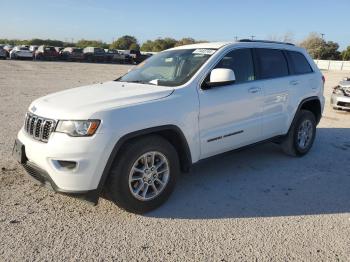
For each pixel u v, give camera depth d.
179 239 3.57
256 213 4.18
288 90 5.80
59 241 3.45
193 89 4.44
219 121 4.70
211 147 4.67
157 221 3.92
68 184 3.63
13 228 3.65
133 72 5.38
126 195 3.88
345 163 6.12
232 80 4.46
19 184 4.70
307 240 3.61
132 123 3.80
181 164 4.49
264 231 3.77
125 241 3.50
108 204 4.26
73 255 3.24
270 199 4.58
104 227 3.75
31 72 24.27
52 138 3.68
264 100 5.35
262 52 5.57
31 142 3.90
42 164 3.74
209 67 4.70
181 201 4.44
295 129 6.08
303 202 4.52
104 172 3.70
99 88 4.61
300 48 6.47
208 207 4.30
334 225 3.94
